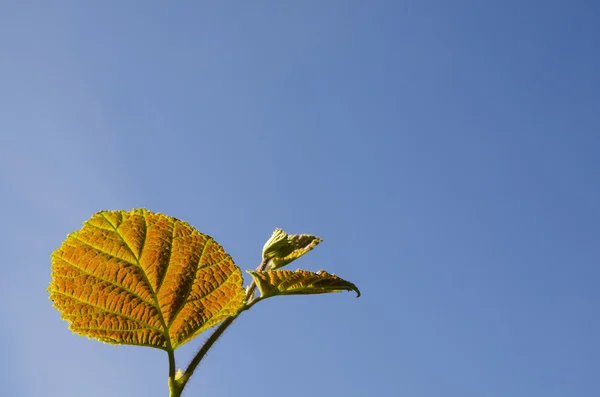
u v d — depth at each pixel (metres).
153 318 0.53
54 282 0.52
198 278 0.53
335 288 0.54
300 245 0.56
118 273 0.52
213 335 0.53
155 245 0.52
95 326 0.53
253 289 0.55
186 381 0.52
